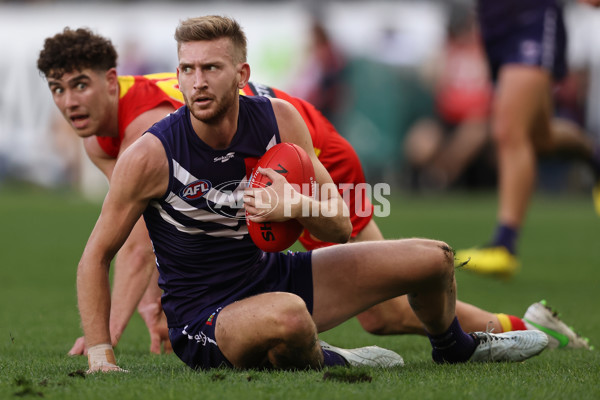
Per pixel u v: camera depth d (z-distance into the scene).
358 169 16.53
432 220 42.06
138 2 57.78
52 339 16.61
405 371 12.05
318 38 52.84
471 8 53.09
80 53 15.00
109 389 10.38
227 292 12.52
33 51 57.22
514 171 24.47
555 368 12.59
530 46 24.44
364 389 10.36
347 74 53.69
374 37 54.41
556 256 33.31
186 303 12.55
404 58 53.94
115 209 11.92
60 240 37.78
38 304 21.83
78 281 12.07
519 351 13.41
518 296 23.05
